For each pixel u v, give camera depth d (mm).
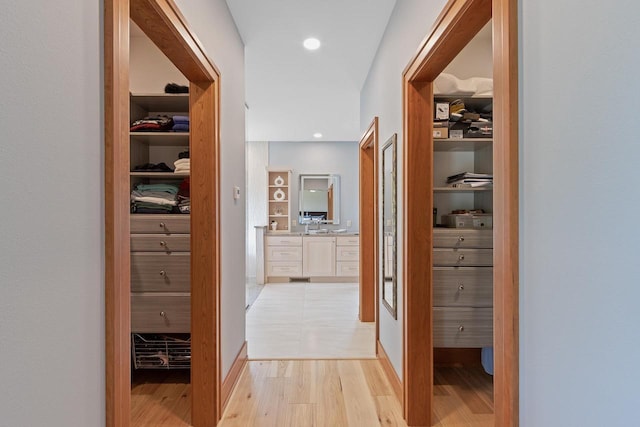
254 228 6508
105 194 907
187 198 2539
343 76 3658
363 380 2613
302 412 2176
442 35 1515
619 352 621
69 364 786
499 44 979
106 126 907
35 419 693
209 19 1953
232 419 2100
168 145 2850
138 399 2344
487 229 2426
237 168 2645
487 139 2455
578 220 717
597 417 670
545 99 818
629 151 599
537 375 847
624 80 608
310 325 3949
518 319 917
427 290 2055
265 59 3254
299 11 2479
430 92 2072
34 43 685
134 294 2432
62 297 764
